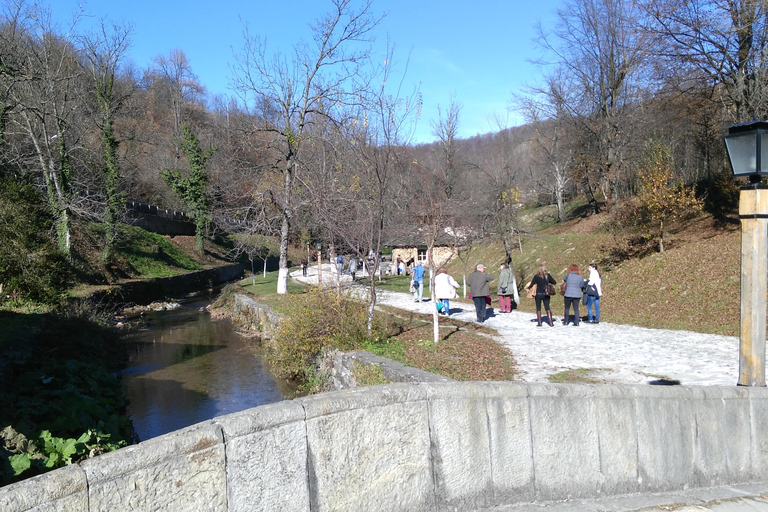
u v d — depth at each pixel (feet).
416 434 11.80
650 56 85.51
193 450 9.29
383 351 33.65
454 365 31.01
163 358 52.80
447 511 12.00
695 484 14.75
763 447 15.87
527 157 175.32
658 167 74.84
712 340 39.96
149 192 170.71
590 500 13.29
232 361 50.44
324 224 40.68
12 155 82.79
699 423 14.98
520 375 29.53
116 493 8.52
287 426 10.30
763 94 69.72
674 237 75.51
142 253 116.47
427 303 73.51
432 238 37.81
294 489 10.31
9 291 54.39
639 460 14.06
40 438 23.12
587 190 126.31
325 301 39.04
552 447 13.12
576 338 42.86
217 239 176.55
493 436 12.55
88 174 108.17
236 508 9.71
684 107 90.53
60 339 44.98
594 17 113.60
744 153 16.43
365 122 36.32
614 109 115.03
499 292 63.16
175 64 220.43
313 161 48.91
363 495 11.09
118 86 159.43
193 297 111.34
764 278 16.61
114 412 33.99
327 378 36.96
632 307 59.72
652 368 31.17
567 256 87.56
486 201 75.66
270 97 73.77
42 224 60.23
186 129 148.15
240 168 80.07
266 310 60.95
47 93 87.04
